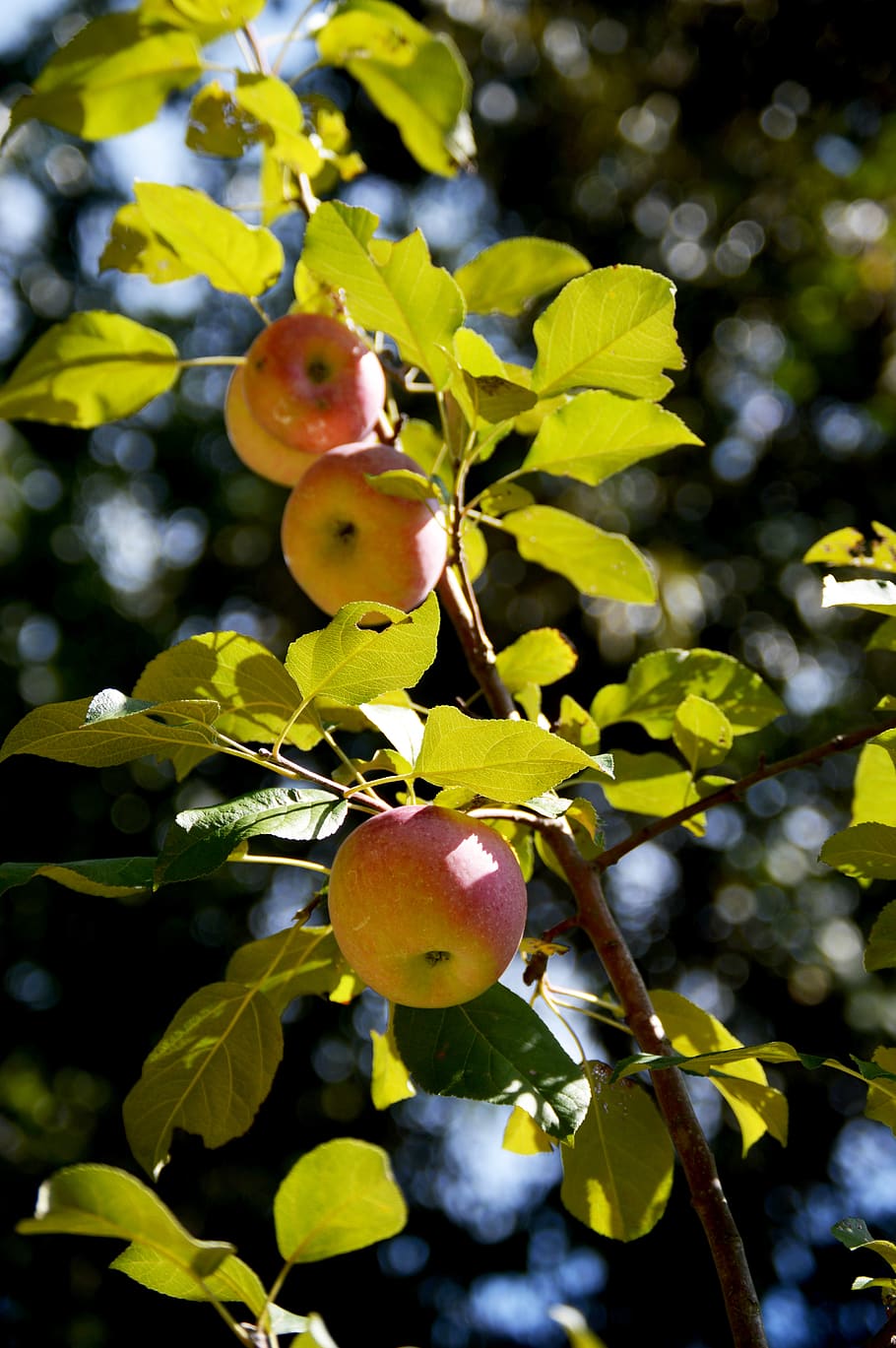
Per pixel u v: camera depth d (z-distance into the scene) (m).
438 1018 1.45
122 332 2.14
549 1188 6.09
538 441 1.86
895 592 1.49
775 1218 5.61
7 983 6.37
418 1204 6.12
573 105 6.75
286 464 2.20
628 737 5.48
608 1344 5.68
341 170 2.27
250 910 6.42
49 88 2.12
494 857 1.40
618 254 6.77
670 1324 5.64
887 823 1.92
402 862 1.35
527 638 2.04
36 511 6.95
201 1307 5.75
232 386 2.22
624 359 1.75
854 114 6.75
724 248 6.86
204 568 6.91
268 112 2.03
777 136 6.76
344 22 2.24
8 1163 6.02
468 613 1.94
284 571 6.82
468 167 2.38
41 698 6.63
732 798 1.67
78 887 1.46
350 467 1.86
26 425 6.98
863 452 6.64
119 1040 6.30
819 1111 5.64
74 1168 1.02
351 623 1.32
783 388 6.77
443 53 2.29
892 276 6.86
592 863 1.67
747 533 6.36
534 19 6.62
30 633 6.76
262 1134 6.04
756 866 5.89
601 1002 1.70
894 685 6.07
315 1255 1.17
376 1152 1.14
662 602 5.91
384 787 3.37
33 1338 5.64
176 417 7.15
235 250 2.04
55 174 7.45
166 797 6.58
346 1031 6.20
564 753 1.28
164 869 1.26
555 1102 1.38
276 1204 1.16
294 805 1.34
